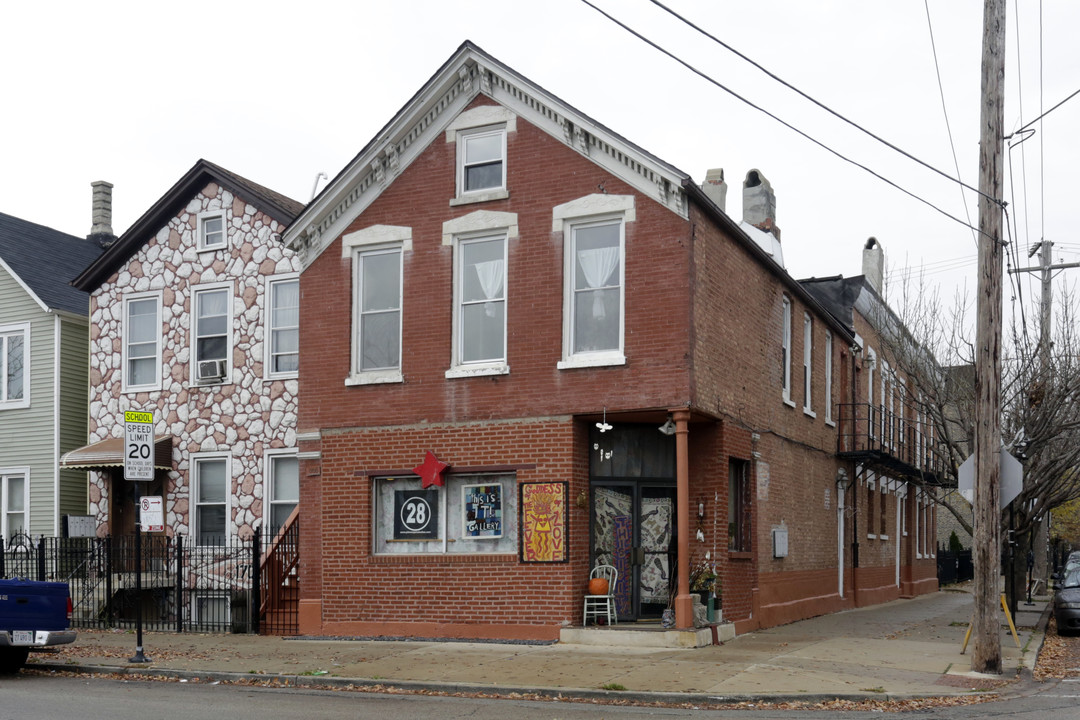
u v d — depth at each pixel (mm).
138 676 14883
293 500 22641
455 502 18000
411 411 18312
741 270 19266
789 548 21750
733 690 12625
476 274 18297
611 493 17906
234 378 23328
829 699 12414
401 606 18000
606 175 17297
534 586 17031
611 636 16406
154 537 23469
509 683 13344
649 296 16859
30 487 25375
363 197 19141
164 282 24344
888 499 31641
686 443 16484
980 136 15016
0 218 28141
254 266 23375
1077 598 20672
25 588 14750
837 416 26047
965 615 24297
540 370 17406
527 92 17703
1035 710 11703
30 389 25719
